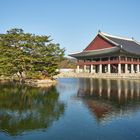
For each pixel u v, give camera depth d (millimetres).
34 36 62062
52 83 67125
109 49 108188
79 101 36062
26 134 20406
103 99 37688
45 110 29500
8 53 58688
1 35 60844
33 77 62031
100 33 115125
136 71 110812
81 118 25375
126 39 125438
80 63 116438
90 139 18984
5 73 59969
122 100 36594
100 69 106562
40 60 61531
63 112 28312
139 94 43188
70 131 21000
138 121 24031
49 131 21078
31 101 35938
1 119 25078
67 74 112500
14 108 30750
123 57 104625
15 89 51188
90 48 120938
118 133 20375
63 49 66250
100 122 23781
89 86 59438
